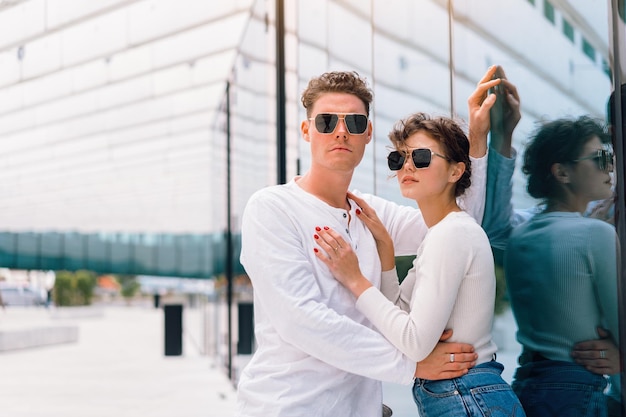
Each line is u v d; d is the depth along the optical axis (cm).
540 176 222
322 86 228
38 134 1259
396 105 300
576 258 208
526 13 226
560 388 216
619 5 191
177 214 2148
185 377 1139
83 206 2058
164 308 1504
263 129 620
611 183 194
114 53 854
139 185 1823
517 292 236
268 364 221
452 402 206
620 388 192
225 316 1084
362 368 206
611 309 195
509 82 236
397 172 229
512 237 236
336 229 225
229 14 742
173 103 1122
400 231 254
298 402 213
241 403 225
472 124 248
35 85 959
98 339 2027
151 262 2175
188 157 1534
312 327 206
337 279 222
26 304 3406
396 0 300
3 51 808
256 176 670
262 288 215
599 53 198
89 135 1292
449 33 266
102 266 2172
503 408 202
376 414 228
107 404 864
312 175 232
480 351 211
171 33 797
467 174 225
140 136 1333
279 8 525
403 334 204
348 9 348
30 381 1109
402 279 266
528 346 231
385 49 309
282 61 526
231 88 937
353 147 225
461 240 204
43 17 727
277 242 216
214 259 1300
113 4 711
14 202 1956
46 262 2133
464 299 208
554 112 216
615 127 192
